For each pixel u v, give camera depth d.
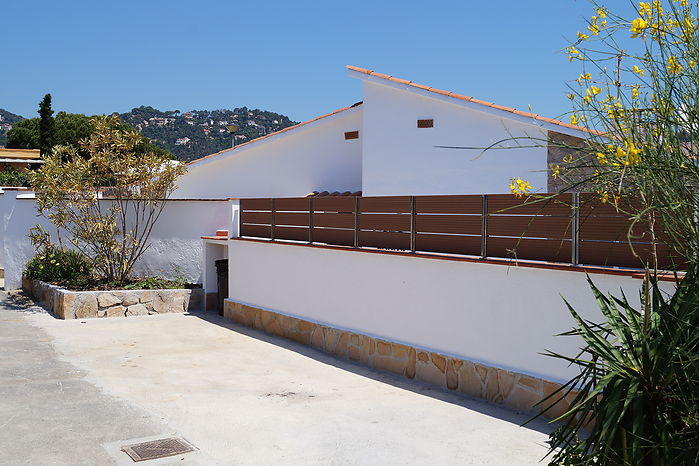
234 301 13.78
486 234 8.08
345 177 16.64
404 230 9.34
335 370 9.73
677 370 3.61
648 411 3.71
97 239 15.19
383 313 9.73
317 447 6.51
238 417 7.45
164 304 14.80
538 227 7.46
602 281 6.66
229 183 18.33
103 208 16.50
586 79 4.07
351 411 7.70
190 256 15.99
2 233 19.70
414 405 7.92
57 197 15.05
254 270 13.12
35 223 17.47
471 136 12.88
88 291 14.20
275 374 9.48
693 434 3.54
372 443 6.62
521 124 12.18
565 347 7.09
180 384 8.89
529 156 12.12
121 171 15.22
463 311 8.40
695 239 3.55
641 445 3.60
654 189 3.59
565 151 11.69
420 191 13.64
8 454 6.19
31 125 53.69
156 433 6.88
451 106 13.12
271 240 12.46
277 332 12.27
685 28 3.52
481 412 7.62
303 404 7.98
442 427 7.10
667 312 3.77
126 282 15.54
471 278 8.27
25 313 14.52
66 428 6.97
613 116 3.80
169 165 15.67
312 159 17.14
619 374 3.77
